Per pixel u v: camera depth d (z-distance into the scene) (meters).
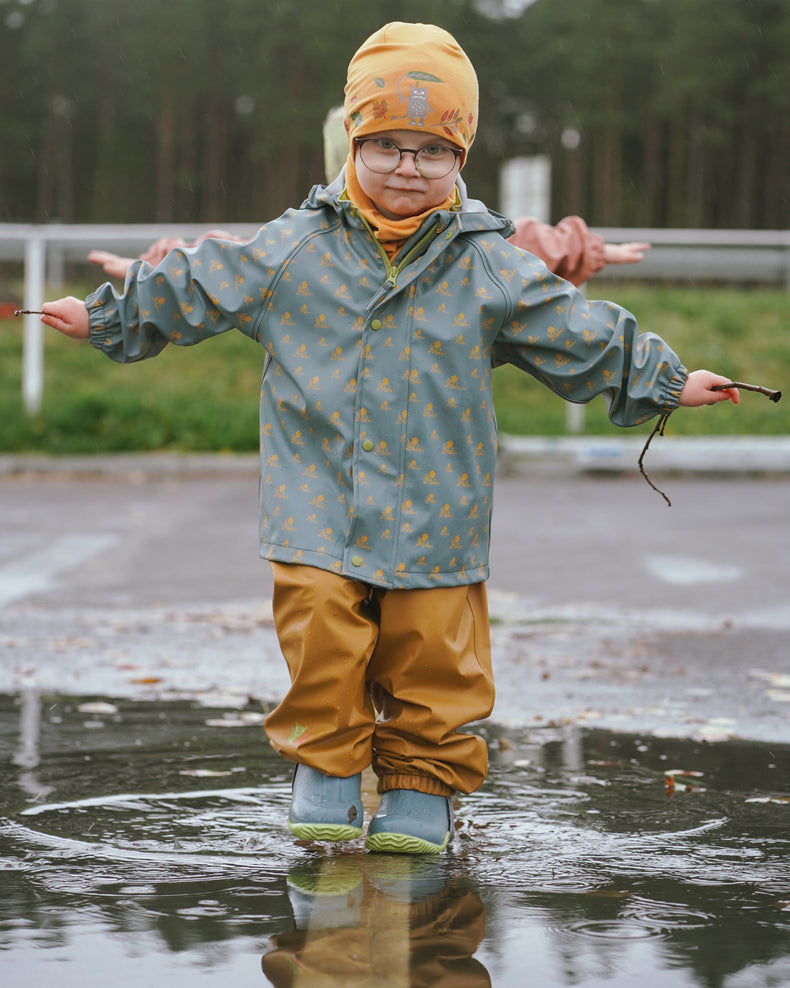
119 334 4.15
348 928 3.16
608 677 6.86
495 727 5.70
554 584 10.28
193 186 65.81
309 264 4.02
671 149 69.12
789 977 2.87
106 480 18.78
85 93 64.25
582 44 60.81
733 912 3.32
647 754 5.23
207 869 3.68
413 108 3.96
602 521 14.30
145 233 19.78
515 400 24.75
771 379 25.91
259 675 6.84
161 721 5.74
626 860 3.82
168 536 12.91
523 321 4.09
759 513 15.11
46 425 20.64
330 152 5.47
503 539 12.89
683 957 2.98
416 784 4.01
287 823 4.17
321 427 3.97
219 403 22.69
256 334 4.09
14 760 5.02
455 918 3.25
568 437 21.16
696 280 39.50
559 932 3.14
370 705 4.09
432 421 3.98
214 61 60.56
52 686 6.50
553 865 3.77
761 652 7.61
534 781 4.80
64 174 66.50
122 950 2.99
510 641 7.95
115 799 4.48
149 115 64.25
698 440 20.58
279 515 3.98
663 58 61.22
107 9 61.50
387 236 4.00
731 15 59.72
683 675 6.92
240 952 2.98
